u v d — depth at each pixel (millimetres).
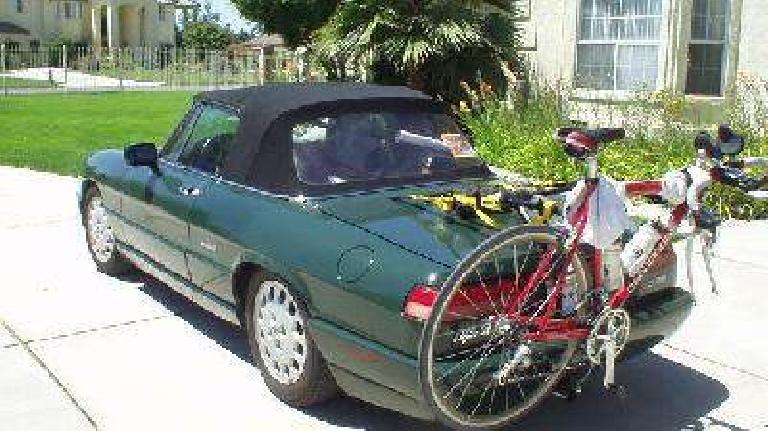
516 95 12516
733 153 4059
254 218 4711
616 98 12227
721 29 11805
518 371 3881
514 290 3896
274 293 4578
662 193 4152
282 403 4605
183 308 6137
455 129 5539
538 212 4203
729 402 4688
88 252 7668
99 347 5367
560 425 4410
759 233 8445
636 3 12250
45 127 19141
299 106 5000
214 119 5535
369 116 5199
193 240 5223
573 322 3947
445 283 3596
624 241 4277
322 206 4582
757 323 5910
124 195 6145
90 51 47656
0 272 7004
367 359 3932
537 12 13789
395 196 4762
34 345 5383
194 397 4676
